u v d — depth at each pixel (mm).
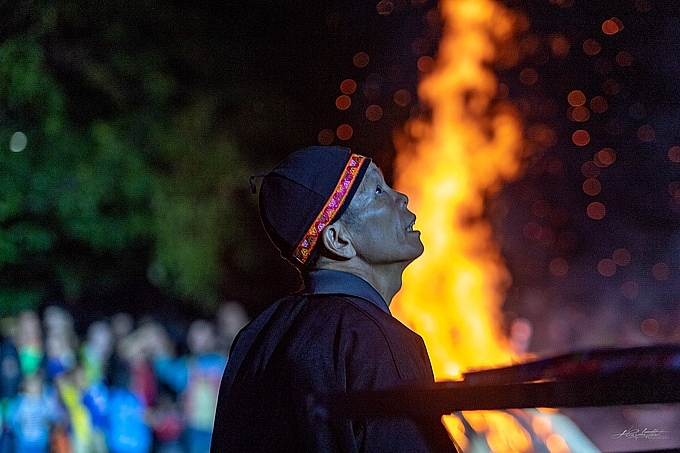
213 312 11859
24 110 10688
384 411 1359
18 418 7938
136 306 12398
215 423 2172
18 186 10648
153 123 11258
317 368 1934
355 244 2158
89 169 10812
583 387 1142
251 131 11992
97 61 11055
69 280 11641
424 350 2010
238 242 11812
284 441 1965
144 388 8719
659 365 1123
